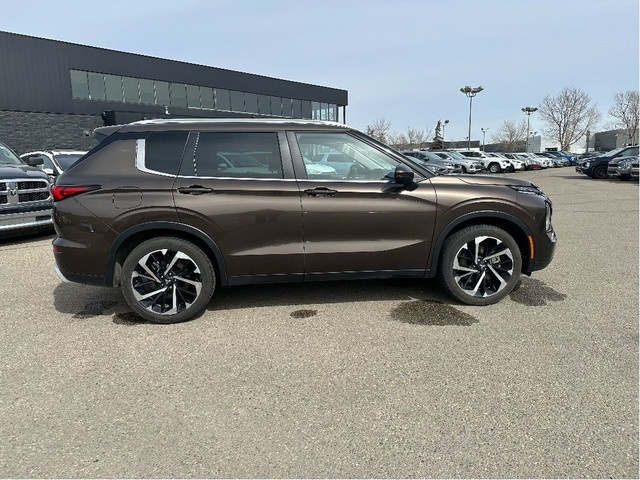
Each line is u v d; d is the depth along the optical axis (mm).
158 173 3613
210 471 2008
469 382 2725
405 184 3785
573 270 5164
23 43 23734
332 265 3797
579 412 2402
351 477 1958
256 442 2205
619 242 6719
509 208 3889
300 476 1968
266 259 3705
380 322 3672
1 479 1945
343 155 3828
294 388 2695
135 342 3365
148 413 2457
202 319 3797
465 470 1990
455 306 4012
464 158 27781
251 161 3711
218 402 2559
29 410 2490
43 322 3775
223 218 3602
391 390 2654
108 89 27375
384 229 3799
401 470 1997
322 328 3572
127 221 3547
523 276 4938
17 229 6781
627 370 2834
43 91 24609
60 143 25469
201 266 3670
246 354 3148
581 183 18156
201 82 31766
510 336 3363
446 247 3920
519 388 2646
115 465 2047
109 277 3641
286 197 3654
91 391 2686
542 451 2104
